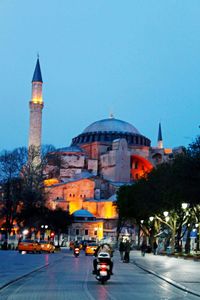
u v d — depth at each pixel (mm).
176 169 59250
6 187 123938
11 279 29328
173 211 79750
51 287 25703
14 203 123812
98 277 28516
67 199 186875
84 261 57344
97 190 191875
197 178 55000
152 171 89562
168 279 32375
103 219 180875
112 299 20734
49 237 142750
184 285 28016
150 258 69500
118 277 34344
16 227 145750
